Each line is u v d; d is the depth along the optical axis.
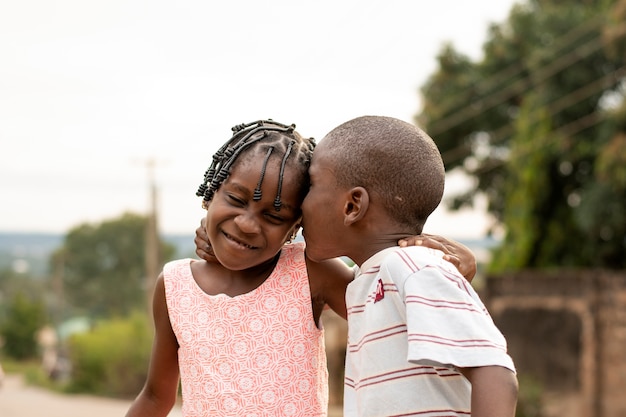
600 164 13.61
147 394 2.30
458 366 1.64
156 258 22.44
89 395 23.91
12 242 165.00
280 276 2.09
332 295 2.12
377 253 1.86
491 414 1.59
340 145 1.86
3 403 19.84
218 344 2.06
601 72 15.92
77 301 55.00
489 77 18.94
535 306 12.92
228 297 2.07
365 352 1.82
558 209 15.32
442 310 1.68
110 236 55.59
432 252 1.81
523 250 15.13
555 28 17.11
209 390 2.05
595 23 15.59
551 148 15.20
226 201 1.95
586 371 11.90
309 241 1.93
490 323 1.70
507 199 15.89
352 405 1.88
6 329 42.50
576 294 12.24
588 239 14.86
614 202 13.80
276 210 1.93
